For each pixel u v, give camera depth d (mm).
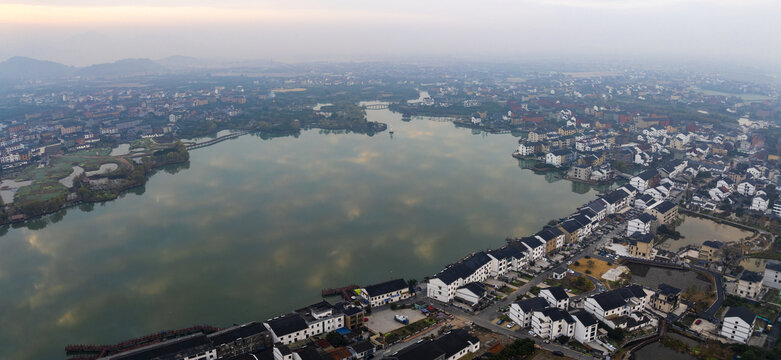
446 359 194375
